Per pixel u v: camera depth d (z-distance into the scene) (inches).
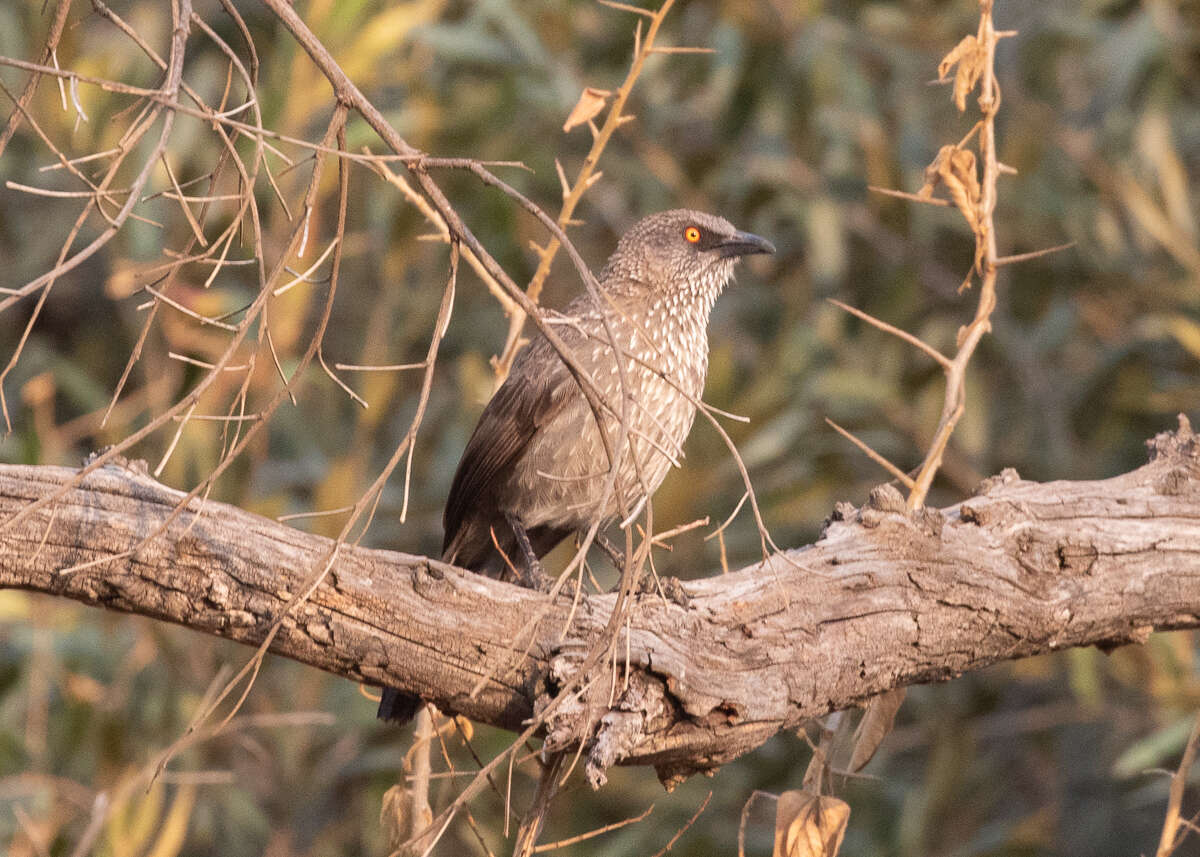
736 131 500.1
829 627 230.1
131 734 427.2
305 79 389.1
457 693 215.6
